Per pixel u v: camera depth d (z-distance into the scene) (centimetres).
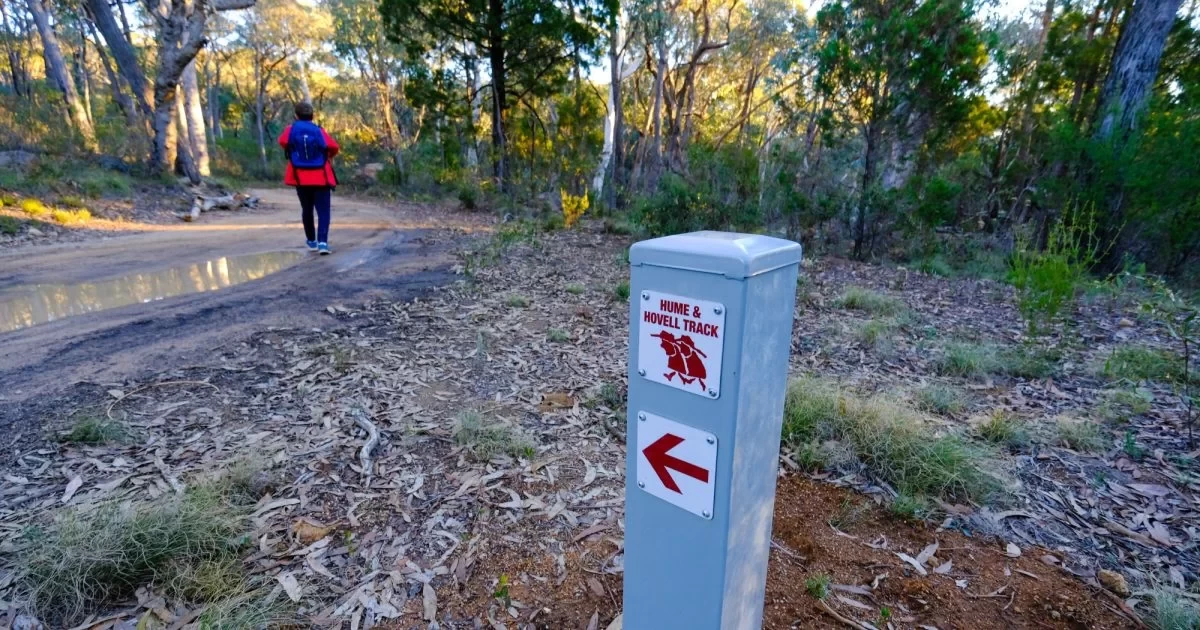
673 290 115
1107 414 324
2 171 1046
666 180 926
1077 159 777
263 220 1187
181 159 1479
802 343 456
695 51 1975
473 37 1709
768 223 935
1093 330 501
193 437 276
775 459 132
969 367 400
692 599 130
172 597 182
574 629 174
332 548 206
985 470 261
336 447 272
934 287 685
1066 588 197
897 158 1015
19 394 311
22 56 2831
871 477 264
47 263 657
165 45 1398
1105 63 1068
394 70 2797
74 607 175
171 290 544
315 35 3425
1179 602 185
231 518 211
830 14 867
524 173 1698
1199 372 379
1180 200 711
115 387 324
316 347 396
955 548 217
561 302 546
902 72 812
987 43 809
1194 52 1026
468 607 182
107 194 1146
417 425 296
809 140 1145
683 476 123
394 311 496
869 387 367
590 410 325
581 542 214
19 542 198
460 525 221
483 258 730
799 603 187
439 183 2062
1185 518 236
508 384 356
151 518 197
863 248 888
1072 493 254
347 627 172
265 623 170
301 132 711
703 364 114
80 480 238
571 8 1747
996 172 1065
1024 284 495
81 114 1772
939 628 178
